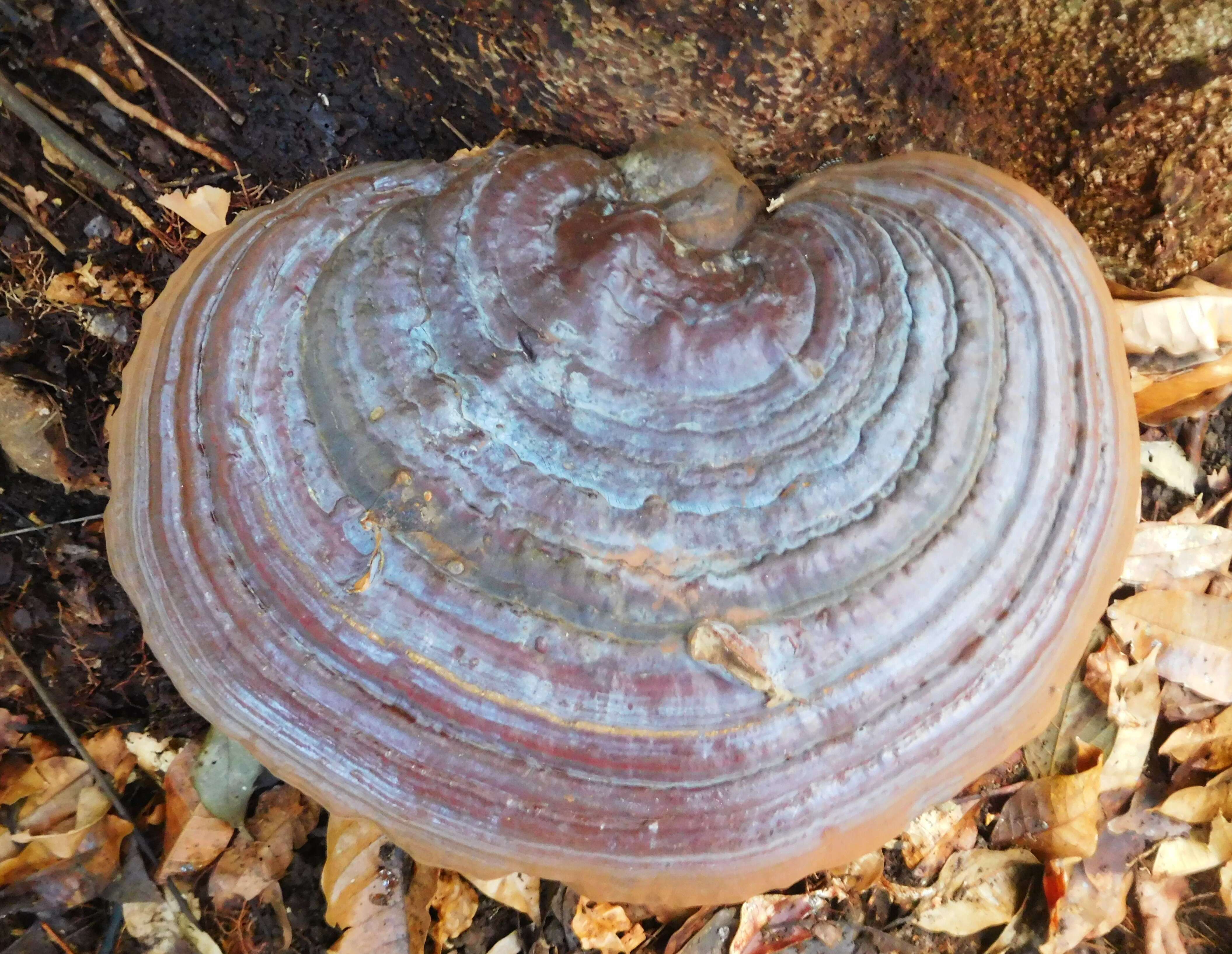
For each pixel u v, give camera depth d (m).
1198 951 0.55
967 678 0.41
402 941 0.51
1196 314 0.50
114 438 0.43
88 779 0.50
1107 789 0.54
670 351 0.40
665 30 0.44
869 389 0.41
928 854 0.53
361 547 0.40
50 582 0.50
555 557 0.39
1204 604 0.54
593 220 0.41
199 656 0.41
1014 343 0.42
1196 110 0.46
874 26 0.44
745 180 0.45
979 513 0.41
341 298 0.41
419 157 0.50
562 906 0.51
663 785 0.40
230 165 0.49
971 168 0.45
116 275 0.48
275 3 0.45
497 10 0.44
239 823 0.51
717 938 0.52
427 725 0.40
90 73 0.47
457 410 0.40
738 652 0.39
